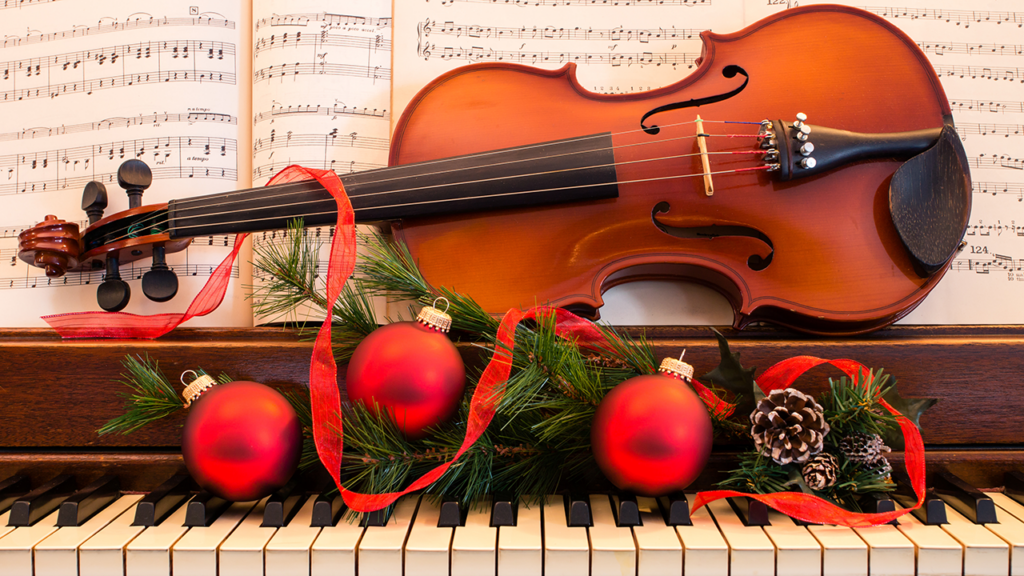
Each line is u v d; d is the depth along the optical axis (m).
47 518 0.60
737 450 0.65
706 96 0.72
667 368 0.60
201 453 0.58
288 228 0.68
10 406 0.64
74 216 0.79
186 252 0.77
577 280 0.69
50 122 0.80
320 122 0.77
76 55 0.80
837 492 0.60
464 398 0.62
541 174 0.69
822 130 0.69
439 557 0.56
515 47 0.79
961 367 0.65
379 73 0.78
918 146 0.69
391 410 0.59
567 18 0.79
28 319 0.78
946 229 0.68
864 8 0.79
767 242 0.70
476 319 0.64
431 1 0.79
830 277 0.69
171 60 0.79
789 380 0.63
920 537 0.57
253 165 0.79
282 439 0.59
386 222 0.72
